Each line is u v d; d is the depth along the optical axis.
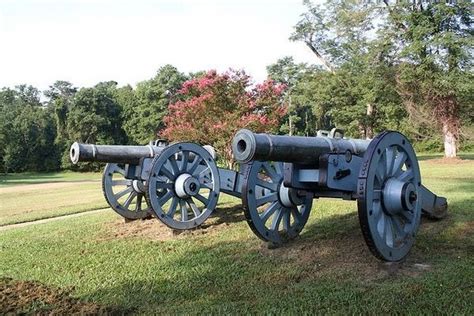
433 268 5.25
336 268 5.53
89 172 48.59
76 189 22.14
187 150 8.06
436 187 11.75
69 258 6.89
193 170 8.19
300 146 5.24
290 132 38.12
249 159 4.91
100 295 5.21
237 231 7.93
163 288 5.34
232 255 6.53
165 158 7.86
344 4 27.31
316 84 31.78
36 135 51.81
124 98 53.09
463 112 23.20
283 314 4.21
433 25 21.88
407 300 4.33
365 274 5.23
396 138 5.27
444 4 21.44
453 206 8.39
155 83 49.12
